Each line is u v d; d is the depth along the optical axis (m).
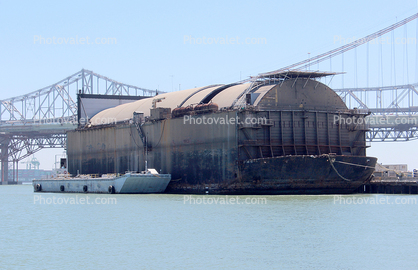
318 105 101.19
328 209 69.88
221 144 96.75
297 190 93.38
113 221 61.66
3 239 50.91
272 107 96.69
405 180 101.75
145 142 114.19
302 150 96.69
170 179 106.00
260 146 94.31
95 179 112.00
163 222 59.78
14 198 109.25
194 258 41.81
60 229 56.59
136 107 130.50
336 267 38.78
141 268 39.09
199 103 106.94
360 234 50.81
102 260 41.59
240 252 43.56
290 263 39.94
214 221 59.59
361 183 97.25
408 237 49.19
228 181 95.25
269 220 59.66
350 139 103.25
